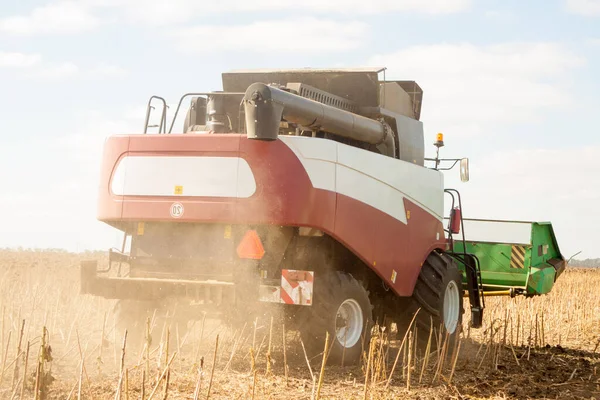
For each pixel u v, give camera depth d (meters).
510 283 17.25
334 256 11.59
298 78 13.00
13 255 41.00
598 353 13.69
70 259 37.53
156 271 10.81
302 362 10.84
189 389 8.44
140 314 11.36
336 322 10.80
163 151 10.62
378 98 12.73
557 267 18.38
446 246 13.85
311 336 10.56
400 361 11.71
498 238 17.34
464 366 11.24
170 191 10.53
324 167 10.62
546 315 17.97
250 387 8.55
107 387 8.37
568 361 12.35
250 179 10.25
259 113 9.97
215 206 10.33
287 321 10.77
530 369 11.50
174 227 10.83
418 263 12.70
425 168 13.17
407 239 12.41
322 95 12.02
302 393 8.74
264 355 10.94
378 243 11.64
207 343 11.74
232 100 12.54
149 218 10.59
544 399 9.44
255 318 10.78
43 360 6.97
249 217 10.21
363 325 11.12
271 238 10.60
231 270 10.49
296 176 10.27
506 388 9.82
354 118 11.71
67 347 10.87
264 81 13.12
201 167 10.44
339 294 10.67
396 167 12.24
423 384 9.81
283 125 11.39
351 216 11.09
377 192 11.70
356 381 9.69
